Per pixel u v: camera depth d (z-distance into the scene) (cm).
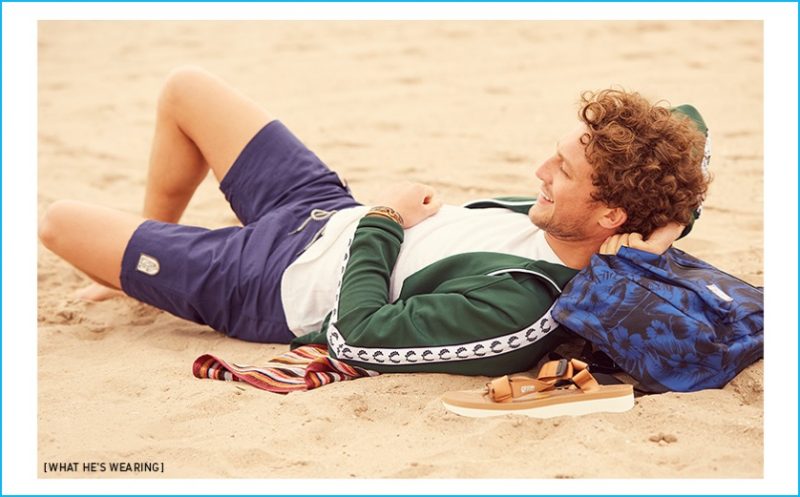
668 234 313
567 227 310
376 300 317
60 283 445
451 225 337
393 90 759
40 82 846
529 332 308
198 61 890
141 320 398
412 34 956
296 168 373
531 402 294
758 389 301
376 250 326
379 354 312
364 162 584
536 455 277
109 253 366
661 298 303
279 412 301
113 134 695
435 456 276
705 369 302
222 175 380
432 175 551
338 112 703
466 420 294
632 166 301
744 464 268
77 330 385
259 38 975
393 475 267
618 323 303
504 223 336
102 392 322
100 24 1073
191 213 520
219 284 356
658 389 305
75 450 285
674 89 716
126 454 282
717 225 466
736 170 546
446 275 323
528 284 312
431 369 314
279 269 349
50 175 606
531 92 731
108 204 553
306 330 347
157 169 399
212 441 287
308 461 276
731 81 737
